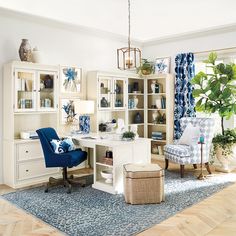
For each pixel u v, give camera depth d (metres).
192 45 6.09
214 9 5.16
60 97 5.39
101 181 4.33
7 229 2.92
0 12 4.52
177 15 5.54
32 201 3.73
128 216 3.21
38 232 2.85
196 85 6.05
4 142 4.60
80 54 5.71
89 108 5.25
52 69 4.86
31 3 4.77
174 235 2.76
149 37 6.76
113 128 5.79
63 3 4.88
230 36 5.51
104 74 5.71
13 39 4.75
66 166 4.08
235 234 2.78
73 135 4.95
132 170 3.62
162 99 6.36
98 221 3.09
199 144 4.88
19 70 4.45
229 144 5.05
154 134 6.45
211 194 3.97
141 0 4.80
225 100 5.08
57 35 5.34
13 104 4.41
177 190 4.15
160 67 6.58
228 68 5.04
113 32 6.17
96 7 5.10
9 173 4.48
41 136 4.08
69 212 3.35
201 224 3.00
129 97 6.55
